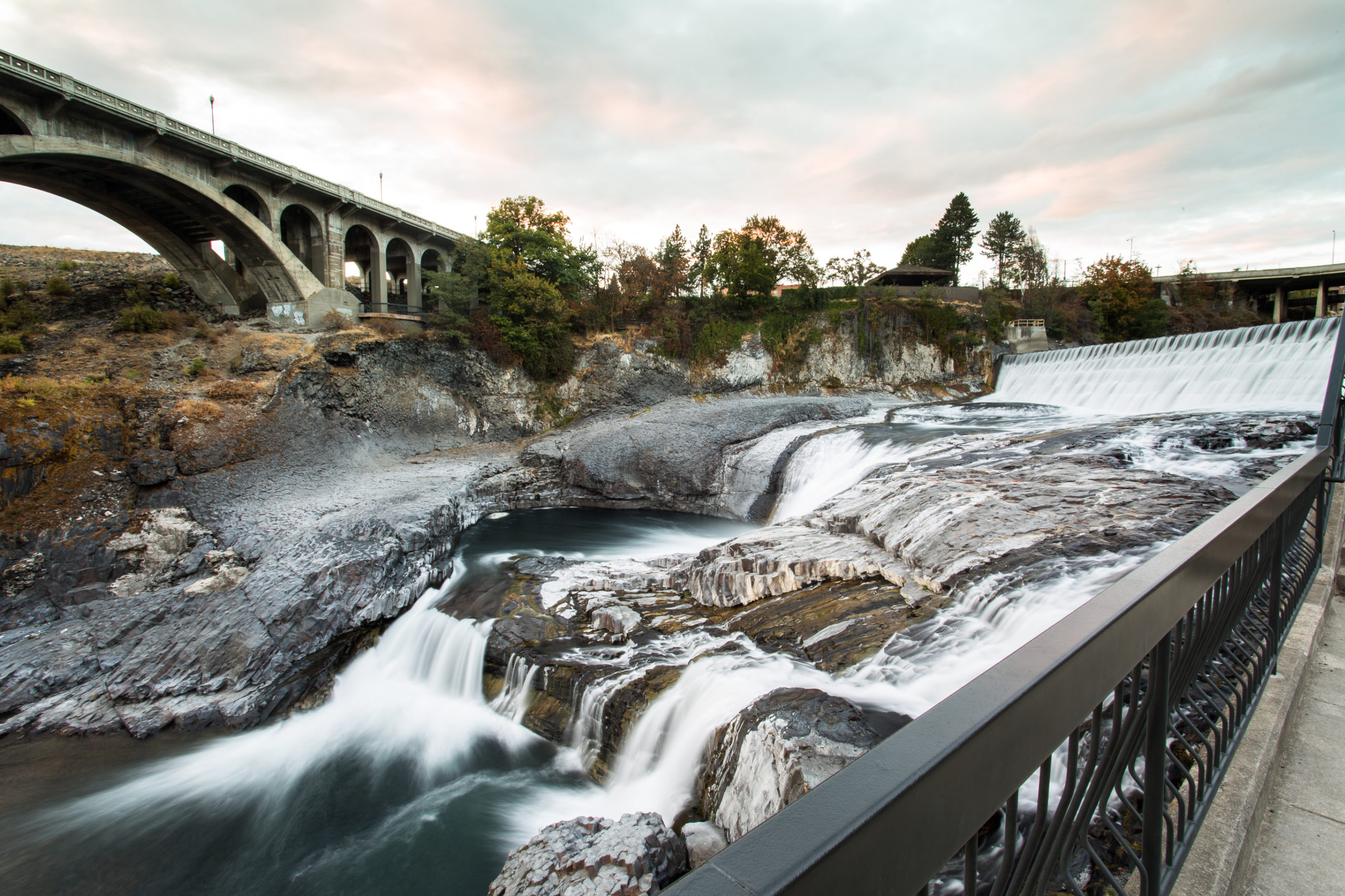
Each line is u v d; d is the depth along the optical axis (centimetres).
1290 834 342
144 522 2011
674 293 4772
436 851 1009
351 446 2895
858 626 1096
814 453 2698
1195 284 5956
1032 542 1112
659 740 1050
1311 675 502
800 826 99
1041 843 188
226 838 1066
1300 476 477
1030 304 5188
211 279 3950
